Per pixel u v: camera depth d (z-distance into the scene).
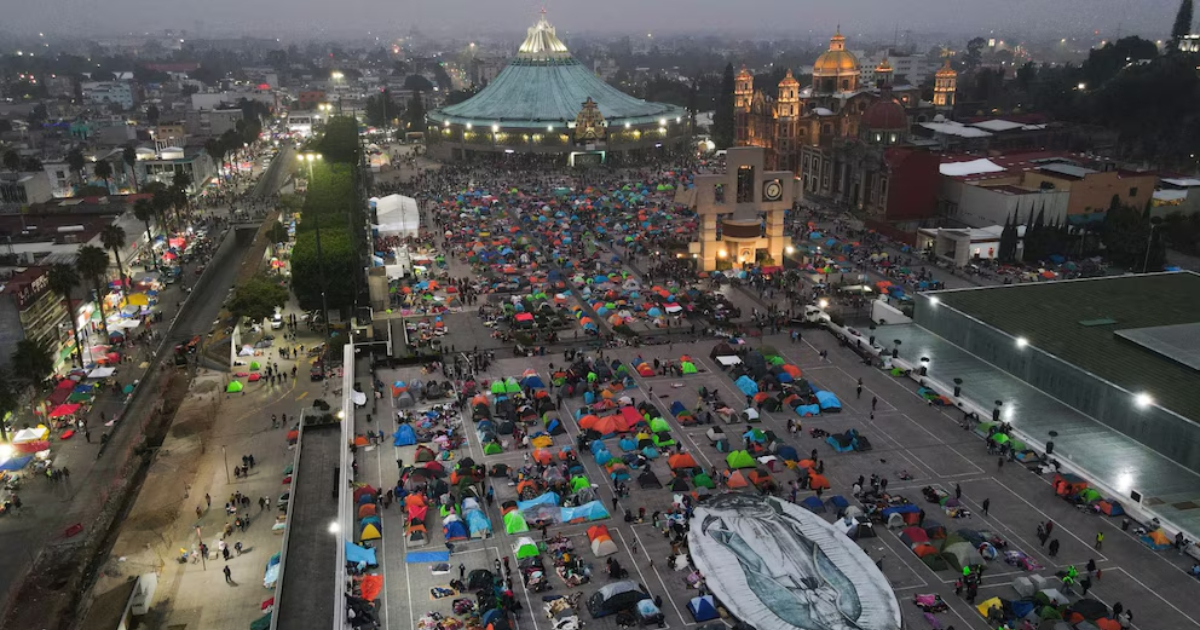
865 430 112.44
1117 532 89.50
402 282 185.25
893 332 144.38
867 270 188.12
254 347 156.75
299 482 110.56
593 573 84.31
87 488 112.81
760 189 185.62
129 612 87.25
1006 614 76.44
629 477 100.81
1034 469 101.62
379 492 97.44
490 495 97.44
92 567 97.69
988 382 124.06
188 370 148.50
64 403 129.25
